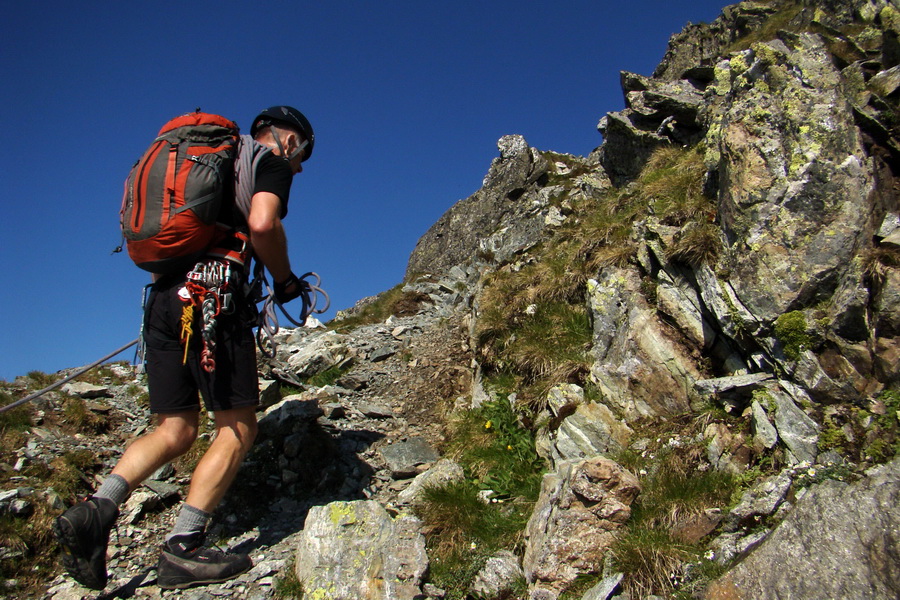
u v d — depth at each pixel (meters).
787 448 4.48
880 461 4.07
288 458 6.71
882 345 4.43
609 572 4.13
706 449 4.90
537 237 14.36
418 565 4.56
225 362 4.25
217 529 5.73
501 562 4.61
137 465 4.20
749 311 5.10
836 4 7.21
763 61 5.85
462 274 16.97
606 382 6.09
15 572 4.87
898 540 3.33
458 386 9.09
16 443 6.30
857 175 4.93
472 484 5.89
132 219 3.94
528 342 7.45
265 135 4.79
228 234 4.27
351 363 11.11
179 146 4.01
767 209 5.17
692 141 10.41
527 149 21.20
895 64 5.73
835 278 4.78
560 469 4.90
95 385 8.42
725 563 3.90
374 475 6.76
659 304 6.07
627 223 8.06
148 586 4.76
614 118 11.71
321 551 4.70
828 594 3.33
